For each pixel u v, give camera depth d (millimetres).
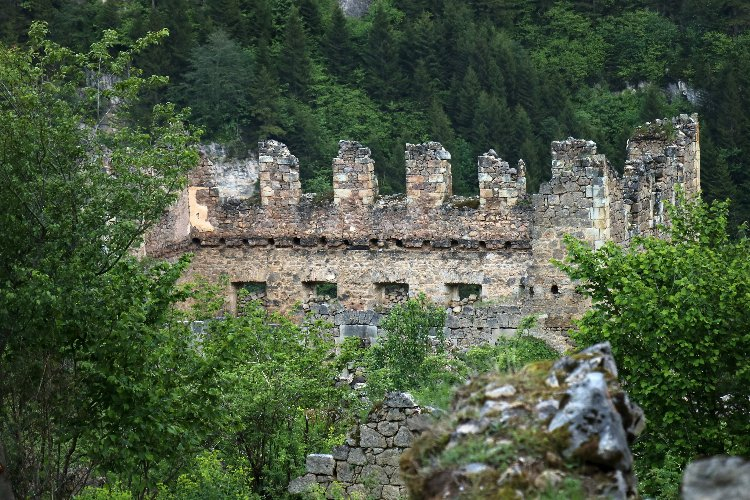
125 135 48938
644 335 45750
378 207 75875
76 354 45031
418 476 27641
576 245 48781
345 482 40750
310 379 51969
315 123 108562
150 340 45031
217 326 49938
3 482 39562
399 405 40375
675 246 48656
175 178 47719
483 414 27766
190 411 45625
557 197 70938
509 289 73875
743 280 46219
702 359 44844
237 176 106000
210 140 106375
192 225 77188
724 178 104875
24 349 44812
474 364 56469
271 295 77062
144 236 68438
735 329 45688
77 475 48531
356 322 73000
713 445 44531
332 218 76438
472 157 107250
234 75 108688
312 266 76688
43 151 45812
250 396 49469
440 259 75062
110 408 44531
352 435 40750
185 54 110750
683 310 45625
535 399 27750
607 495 26484
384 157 107250
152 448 45281
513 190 73938
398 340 65312
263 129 106750
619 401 27625
